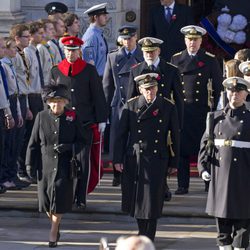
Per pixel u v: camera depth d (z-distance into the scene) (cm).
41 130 3900
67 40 4272
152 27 5253
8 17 5475
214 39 5641
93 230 4178
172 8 5219
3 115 4531
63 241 4009
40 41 4784
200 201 4447
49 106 3912
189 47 4512
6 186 4678
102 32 5134
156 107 3797
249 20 5612
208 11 5641
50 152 3884
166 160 3806
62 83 4256
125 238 2109
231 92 3519
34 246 3938
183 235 4097
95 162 4272
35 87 4753
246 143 3522
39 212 4391
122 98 4538
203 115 4522
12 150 4700
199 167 3578
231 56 5656
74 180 3956
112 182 4819
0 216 4412
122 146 3841
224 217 3503
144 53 4225
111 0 5488
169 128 3816
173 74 4247
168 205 4369
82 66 4275
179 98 4259
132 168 3822
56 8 4994
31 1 5625
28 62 4719
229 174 3512
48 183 3888
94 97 4266
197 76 4506
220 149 3534
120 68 4547
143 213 3781
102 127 4281
